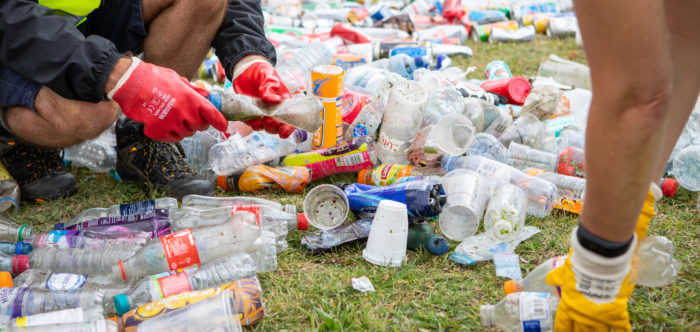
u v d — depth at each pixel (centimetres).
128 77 194
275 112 213
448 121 262
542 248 218
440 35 508
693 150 253
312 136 284
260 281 197
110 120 228
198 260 190
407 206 219
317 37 473
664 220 233
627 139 121
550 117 313
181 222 220
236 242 194
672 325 171
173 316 160
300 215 222
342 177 281
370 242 208
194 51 257
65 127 221
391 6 602
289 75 353
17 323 160
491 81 345
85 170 293
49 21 198
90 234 209
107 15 242
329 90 266
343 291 190
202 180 264
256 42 246
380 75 347
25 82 213
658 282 171
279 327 174
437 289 192
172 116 196
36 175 258
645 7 111
